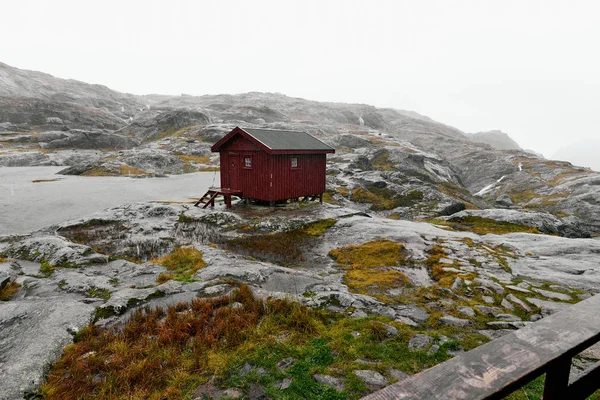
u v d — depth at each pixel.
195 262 11.29
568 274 10.41
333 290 9.01
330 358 5.60
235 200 25.75
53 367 5.51
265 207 21.92
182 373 5.16
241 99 164.62
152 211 20.06
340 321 6.96
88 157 57.72
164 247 14.32
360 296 8.44
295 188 22.86
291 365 5.46
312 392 4.74
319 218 18.42
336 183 37.94
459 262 11.76
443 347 5.94
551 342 1.89
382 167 53.19
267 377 5.09
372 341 6.18
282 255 13.27
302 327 6.68
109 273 10.69
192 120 84.69
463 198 45.59
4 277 9.28
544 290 9.14
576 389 2.05
